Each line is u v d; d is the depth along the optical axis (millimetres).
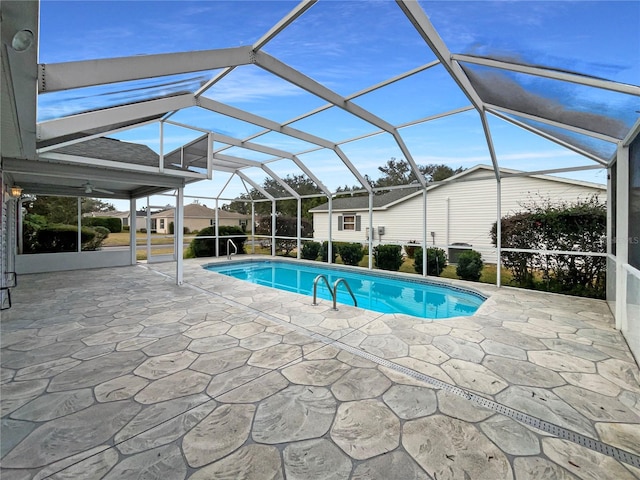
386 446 2074
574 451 2031
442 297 7844
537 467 1893
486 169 9289
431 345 3795
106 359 3365
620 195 4281
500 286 7336
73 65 2438
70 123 4094
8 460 1921
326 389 2777
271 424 2291
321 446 2070
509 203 9133
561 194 8203
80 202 9805
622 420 2348
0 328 4137
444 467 1893
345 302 7559
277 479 1806
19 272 8805
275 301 5977
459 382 2908
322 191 11391
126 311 5227
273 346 3754
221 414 2408
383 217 12938
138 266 10531
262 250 15031
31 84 2014
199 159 7316
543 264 7121
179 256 7449
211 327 4441
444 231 10766
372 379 2961
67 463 1904
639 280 3154
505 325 4547
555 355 3502
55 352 3537
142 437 2145
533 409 2484
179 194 7414
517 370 3146
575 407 2512
